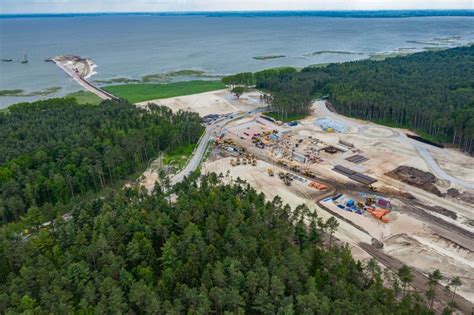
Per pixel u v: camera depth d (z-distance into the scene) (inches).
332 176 5295.3
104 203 3907.5
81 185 4830.2
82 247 3221.0
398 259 3575.3
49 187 4522.6
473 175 5221.5
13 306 2608.3
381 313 2474.2
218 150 6333.7
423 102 7194.9
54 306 2596.0
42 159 5039.4
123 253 3218.5
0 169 4598.9
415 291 3043.8
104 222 3467.0
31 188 4414.4
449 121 6269.7
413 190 4862.2
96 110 7249.0
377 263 3356.3
